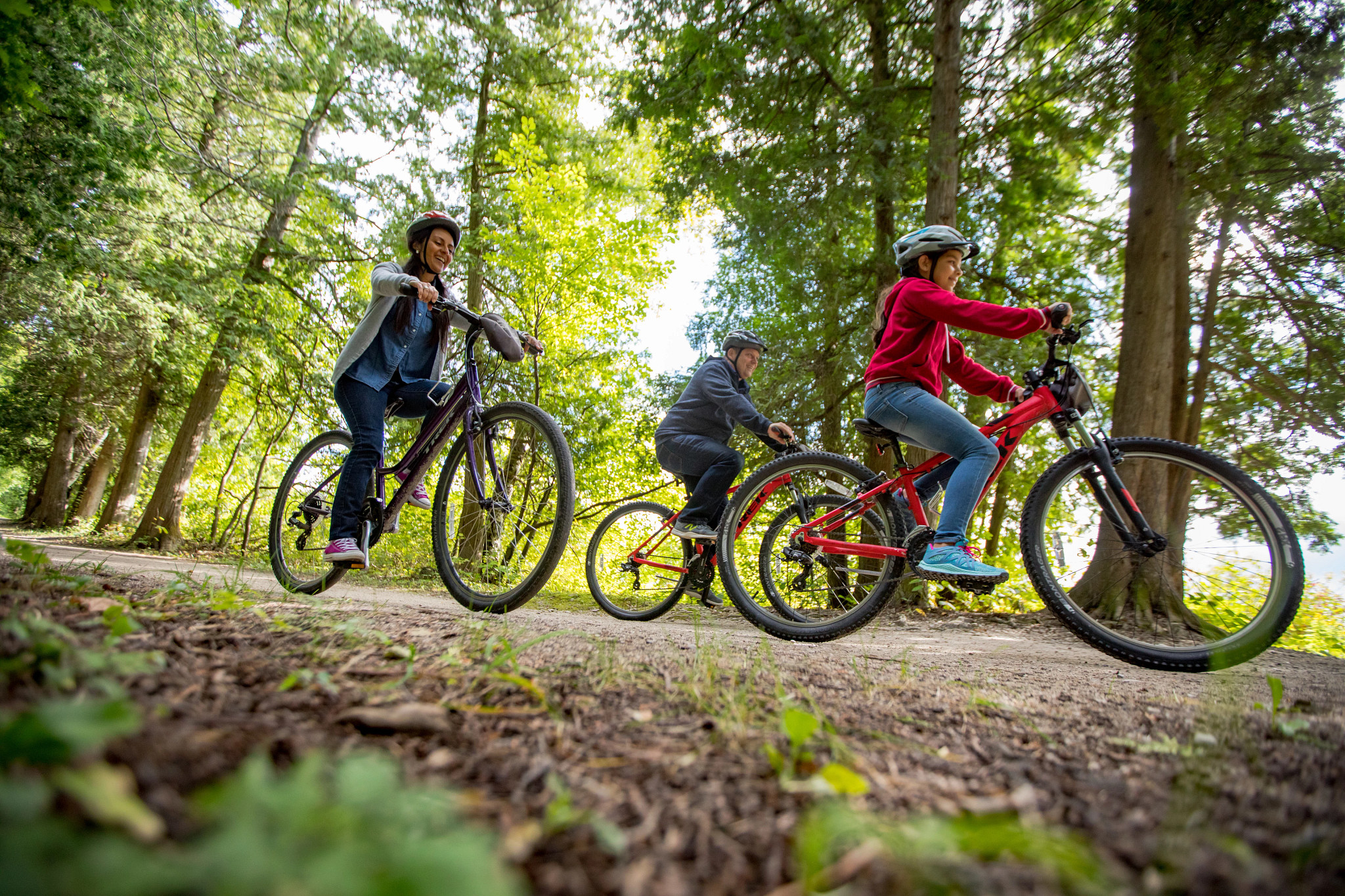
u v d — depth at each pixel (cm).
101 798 45
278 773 70
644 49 913
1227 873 65
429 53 1162
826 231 892
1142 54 649
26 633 101
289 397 1254
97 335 1271
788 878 62
